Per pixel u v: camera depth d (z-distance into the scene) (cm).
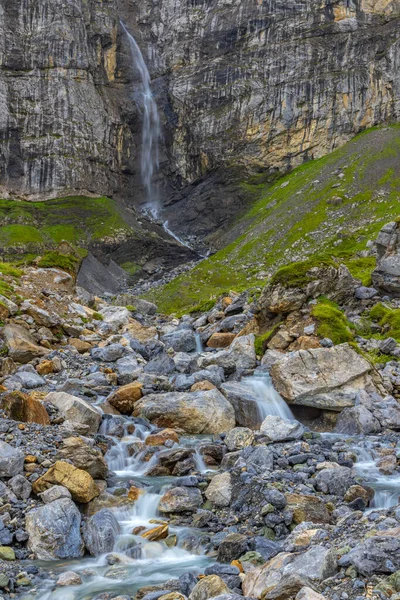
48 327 2709
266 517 1230
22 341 2402
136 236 12131
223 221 13238
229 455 1577
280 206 11794
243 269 9925
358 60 13862
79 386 2094
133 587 1052
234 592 991
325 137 13825
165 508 1330
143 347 2736
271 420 1825
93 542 1195
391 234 3108
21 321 2600
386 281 2994
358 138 13250
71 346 2650
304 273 2683
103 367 2402
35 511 1215
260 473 1448
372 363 2225
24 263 3653
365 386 2102
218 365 2419
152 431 1823
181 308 7419
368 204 10712
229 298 3675
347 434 1906
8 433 1554
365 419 1927
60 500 1245
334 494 1369
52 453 1455
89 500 1334
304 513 1230
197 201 13975
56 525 1189
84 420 1755
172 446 1694
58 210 12838
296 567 962
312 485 1391
